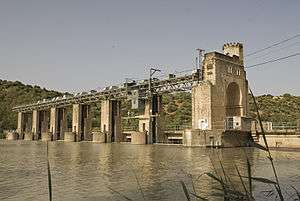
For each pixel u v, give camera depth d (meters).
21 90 167.88
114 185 17.86
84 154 41.31
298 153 44.50
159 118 69.19
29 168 26.00
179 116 107.25
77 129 86.19
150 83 68.31
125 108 106.69
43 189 16.84
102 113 79.38
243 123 58.81
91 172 23.38
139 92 70.81
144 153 42.69
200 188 16.47
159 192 15.77
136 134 69.19
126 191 16.16
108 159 34.03
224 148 53.38
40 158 35.53
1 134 121.94
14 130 125.88
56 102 95.50
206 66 59.91
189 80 61.88
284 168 25.92
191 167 26.42
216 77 58.59
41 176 21.44
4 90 165.00
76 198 14.73
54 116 96.88
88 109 88.38
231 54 64.44
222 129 56.56
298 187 17.02
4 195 15.41
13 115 141.62
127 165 28.14
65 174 22.36
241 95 63.09
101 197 14.84
